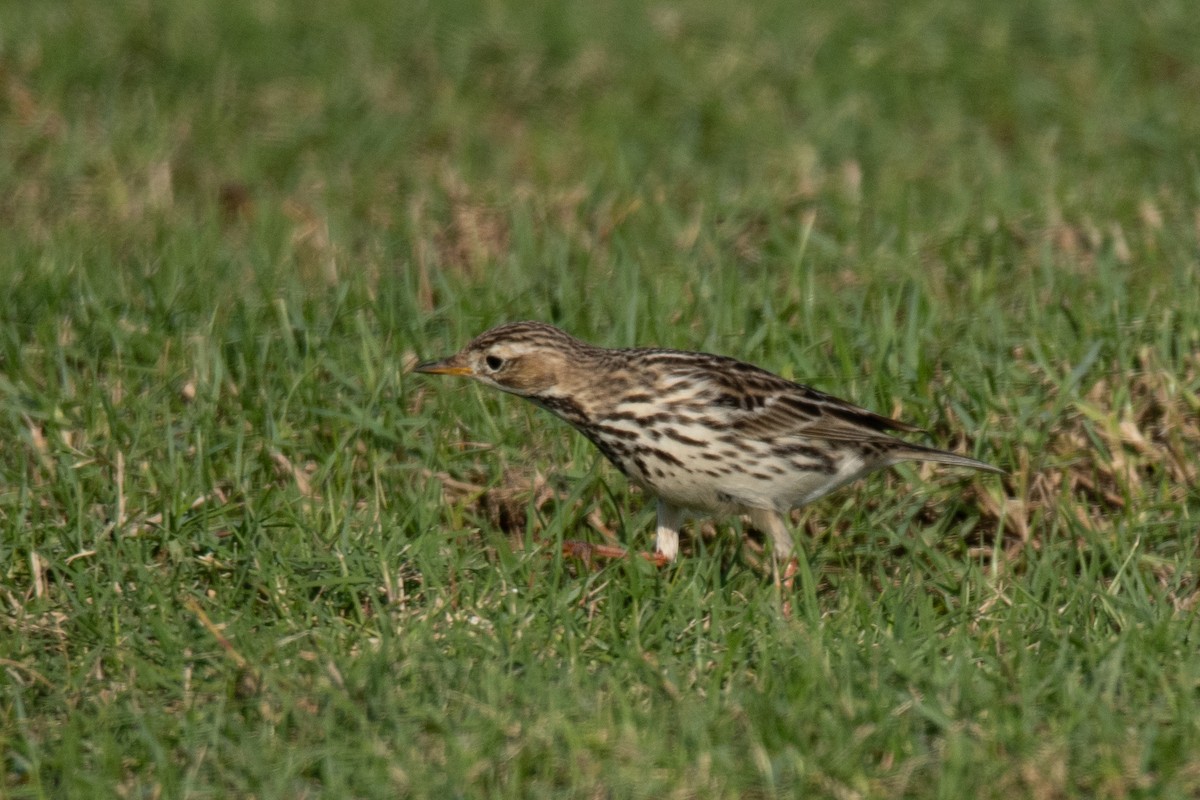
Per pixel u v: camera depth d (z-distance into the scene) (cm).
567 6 2469
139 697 977
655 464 1159
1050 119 2119
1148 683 966
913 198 1795
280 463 1246
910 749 907
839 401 1170
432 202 1809
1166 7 2422
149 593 1064
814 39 2320
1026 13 2411
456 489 1249
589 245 1655
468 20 2400
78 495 1156
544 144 2031
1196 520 1177
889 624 1060
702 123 2097
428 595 1078
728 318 1421
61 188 1850
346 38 2341
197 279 1531
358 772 892
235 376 1354
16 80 2150
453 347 1415
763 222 1733
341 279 1535
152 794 895
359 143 2028
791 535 1176
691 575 1129
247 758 902
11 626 1059
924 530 1222
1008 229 1653
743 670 992
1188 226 1662
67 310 1470
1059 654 991
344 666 984
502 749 904
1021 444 1257
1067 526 1188
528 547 1139
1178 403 1288
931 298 1459
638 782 873
